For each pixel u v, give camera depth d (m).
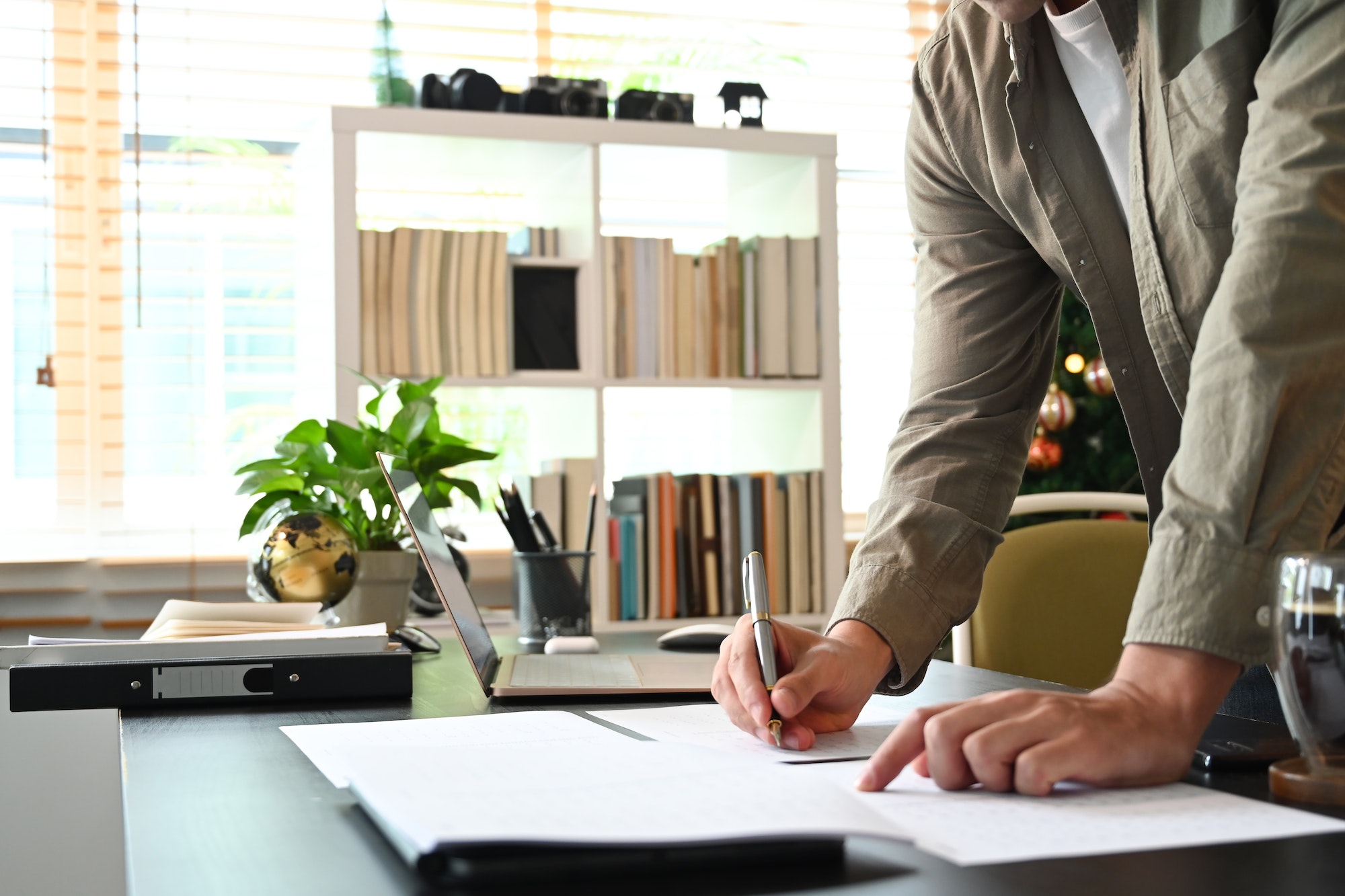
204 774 0.68
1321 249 0.67
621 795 0.53
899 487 1.03
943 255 1.13
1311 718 0.58
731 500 2.70
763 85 3.13
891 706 0.96
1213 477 0.65
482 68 2.94
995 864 0.48
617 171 2.84
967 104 1.08
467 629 1.06
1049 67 1.02
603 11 3.02
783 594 2.71
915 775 0.65
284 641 1.02
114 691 0.96
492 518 2.92
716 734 0.80
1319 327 0.66
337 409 2.40
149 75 2.76
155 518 2.76
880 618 0.91
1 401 2.69
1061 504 1.87
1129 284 1.02
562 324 2.65
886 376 3.22
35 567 2.64
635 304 2.63
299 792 0.63
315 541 1.46
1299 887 0.44
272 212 2.84
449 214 2.88
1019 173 1.04
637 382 2.61
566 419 2.72
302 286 2.80
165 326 2.78
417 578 2.11
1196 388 0.68
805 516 2.72
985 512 1.01
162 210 2.78
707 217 3.10
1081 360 2.66
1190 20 0.89
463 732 0.79
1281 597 0.59
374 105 2.79
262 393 2.83
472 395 2.78
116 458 2.75
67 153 2.73
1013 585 1.80
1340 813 0.55
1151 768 0.61
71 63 2.72
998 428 1.05
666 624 2.59
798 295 2.74
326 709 0.95
